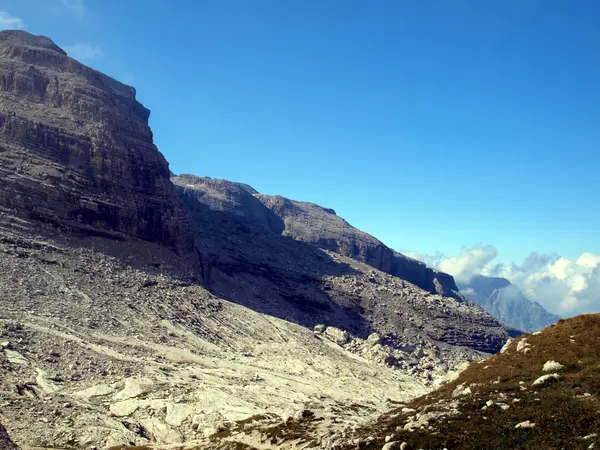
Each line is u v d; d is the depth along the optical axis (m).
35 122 156.25
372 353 155.88
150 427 62.69
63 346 83.56
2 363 68.94
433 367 160.00
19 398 60.38
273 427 50.94
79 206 148.25
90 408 63.62
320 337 160.25
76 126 168.38
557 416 30.53
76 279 120.75
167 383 79.88
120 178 168.75
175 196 196.25
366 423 44.69
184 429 62.97
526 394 36.00
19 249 120.38
